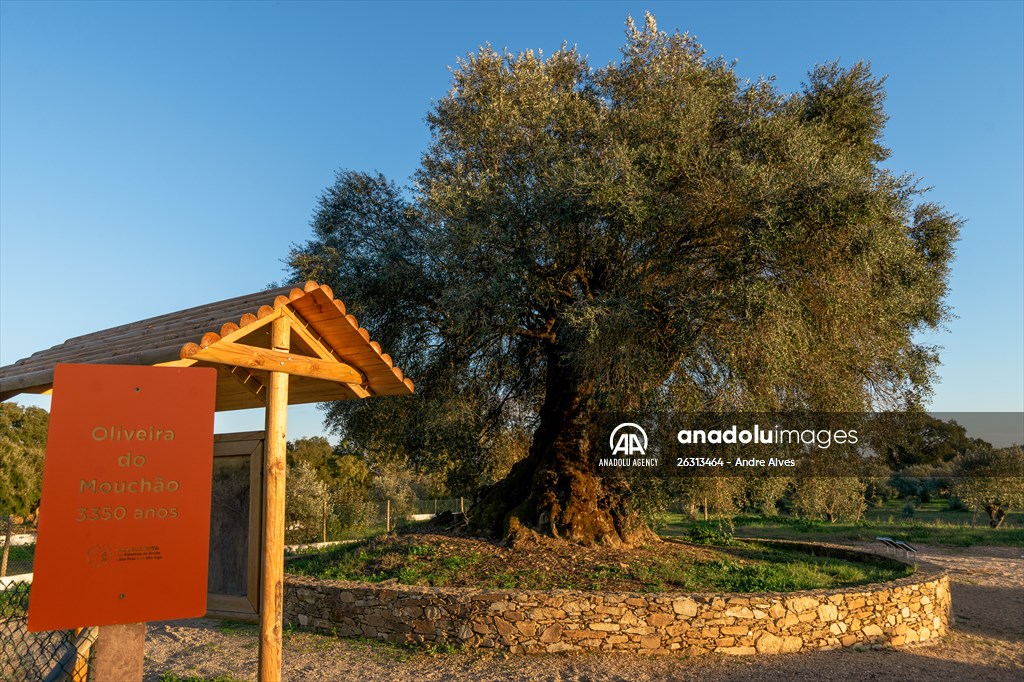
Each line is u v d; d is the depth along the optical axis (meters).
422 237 12.12
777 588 9.66
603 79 13.45
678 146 10.62
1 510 23.61
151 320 6.17
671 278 10.47
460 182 11.65
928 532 25.45
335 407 14.36
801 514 29.97
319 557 12.59
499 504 12.69
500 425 15.30
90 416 4.03
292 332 5.52
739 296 9.34
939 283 12.81
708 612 8.56
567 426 12.53
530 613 8.47
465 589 8.91
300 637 9.28
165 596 4.06
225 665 7.93
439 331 12.80
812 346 10.29
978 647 9.78
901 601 9.67
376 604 9.10
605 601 8.53
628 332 9.97
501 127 11.97
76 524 3.91
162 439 4.19
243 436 5.45
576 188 10.31
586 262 11.70
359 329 5.55
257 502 5.26
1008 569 17.80
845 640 9.05
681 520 28.38
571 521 11.63
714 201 10.28
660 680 7.48
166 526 4.13
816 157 10.45
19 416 32.91
